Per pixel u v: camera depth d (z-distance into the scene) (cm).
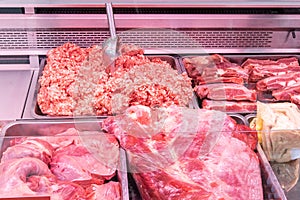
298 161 153
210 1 184
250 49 211
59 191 136
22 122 164
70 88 176
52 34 195
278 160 153
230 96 191
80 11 191
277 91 199
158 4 182
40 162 143
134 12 190
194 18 193
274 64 211
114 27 179
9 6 180
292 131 155
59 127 167
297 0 189
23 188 132
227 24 198
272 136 155
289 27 203
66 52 193
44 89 181
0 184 132
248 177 142
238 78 201
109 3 181
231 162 145
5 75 193
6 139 153
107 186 142
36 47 197
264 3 188
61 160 147
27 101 179
